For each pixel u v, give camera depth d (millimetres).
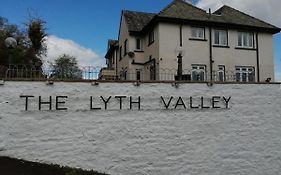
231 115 11102
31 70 9672
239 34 22891
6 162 8641
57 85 9508
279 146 11539
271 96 11656
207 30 21859
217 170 10664
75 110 9570
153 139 10133
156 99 10328
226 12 23812
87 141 9555
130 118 10016
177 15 20844
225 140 10906
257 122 11367
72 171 8562
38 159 9141
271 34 23750
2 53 19344
